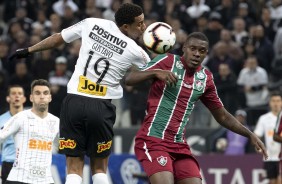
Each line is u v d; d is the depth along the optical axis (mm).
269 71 56344
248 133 25078
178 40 54281
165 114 24297
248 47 56062
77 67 24484
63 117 24453
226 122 25250
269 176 43500
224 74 50781
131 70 24703
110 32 24422
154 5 61719
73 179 24312
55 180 40406
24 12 62125
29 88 51125
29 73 53156
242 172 44688
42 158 29188
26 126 29062
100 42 24391
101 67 24234
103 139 24531
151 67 24422
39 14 61469
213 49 54625
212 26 58094
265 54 56312
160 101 24328
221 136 46500
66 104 24344
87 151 24672
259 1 61938
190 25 59906
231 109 50281
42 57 53656
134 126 48000
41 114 29391
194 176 24250
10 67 56000
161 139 24250
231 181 44594
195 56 24125
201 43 24141
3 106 50688
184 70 24500
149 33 24031
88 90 24219
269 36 59719
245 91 51719
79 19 60406
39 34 58125
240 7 60156
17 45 57500
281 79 54844
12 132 29047
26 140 29094
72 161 24625
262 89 51938
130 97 48938
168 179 23703
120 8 24469
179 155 24453
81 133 24375
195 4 61938
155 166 23938
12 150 32125
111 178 42531
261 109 49375
